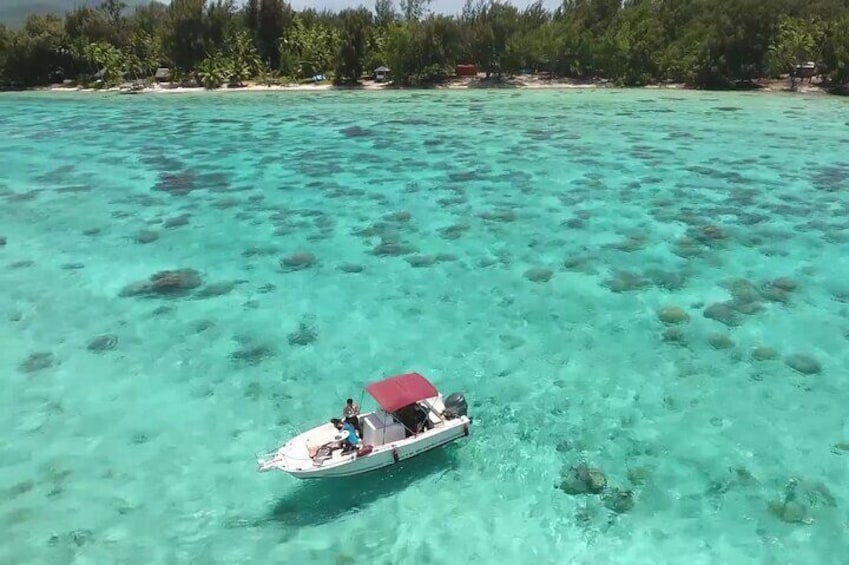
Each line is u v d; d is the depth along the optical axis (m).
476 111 57.28
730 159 40.03
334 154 42.50
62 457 16.05
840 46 62.97
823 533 13.71
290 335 21.39
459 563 13.08
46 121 54.75
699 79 69.31
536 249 27.55
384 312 22.80
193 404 18.06
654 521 14.08
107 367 19.70
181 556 13.30
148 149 44.31
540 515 14.24
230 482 15.23
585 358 20.16
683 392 18.48
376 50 75.50
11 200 33.75
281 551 13.38
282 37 79.56
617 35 71.31
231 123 53.16
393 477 15.20
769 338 20.97
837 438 16.58
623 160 40.09
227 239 28.80
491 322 22.16
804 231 29.00
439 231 29.50
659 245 27.77
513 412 17.69
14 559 13.20
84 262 26.56
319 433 15.08
